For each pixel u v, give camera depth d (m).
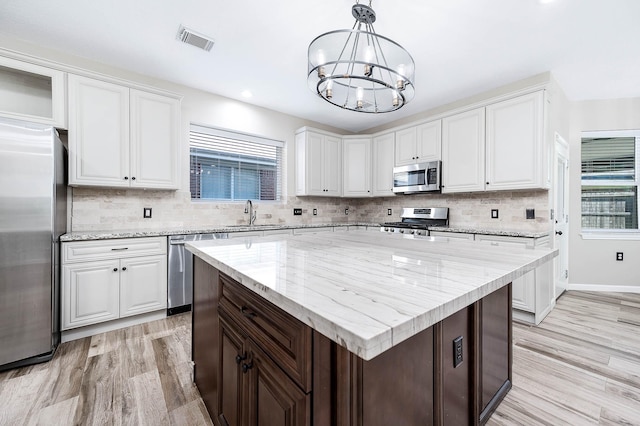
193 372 1.67
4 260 1.78
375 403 0.77
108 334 2.29
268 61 2.64
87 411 1.43
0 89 2.26
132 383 1.67
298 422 0.72
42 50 2.40
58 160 2.11
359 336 0.47
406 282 0.81
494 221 3.22
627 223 3.66
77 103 2.35
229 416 1.17
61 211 2.22
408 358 0.87
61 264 2.11
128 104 2.59
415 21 2.04
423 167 3.54
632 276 3.55
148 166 2.69
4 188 1.77
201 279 1.55
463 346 1.15
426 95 3.36
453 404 1.09
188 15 2.03
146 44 2.38
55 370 1.79
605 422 1.38
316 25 2.13
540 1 1.84
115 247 2.34
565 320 2.64
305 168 4.00
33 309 1.87
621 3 1.85
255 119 3.73
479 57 2.52
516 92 2.77
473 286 0.77
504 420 1.39
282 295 0.69
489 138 2.98
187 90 3.17
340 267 1.01
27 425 1.34
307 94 3.38
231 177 3.63
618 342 2.21
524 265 1.05
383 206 4.57
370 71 1.52
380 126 4.59
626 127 3.48
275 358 0.83
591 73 2.83
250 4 1.92
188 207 3.19
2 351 1.77
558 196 3.18
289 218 4.10
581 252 3.67
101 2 1.90
